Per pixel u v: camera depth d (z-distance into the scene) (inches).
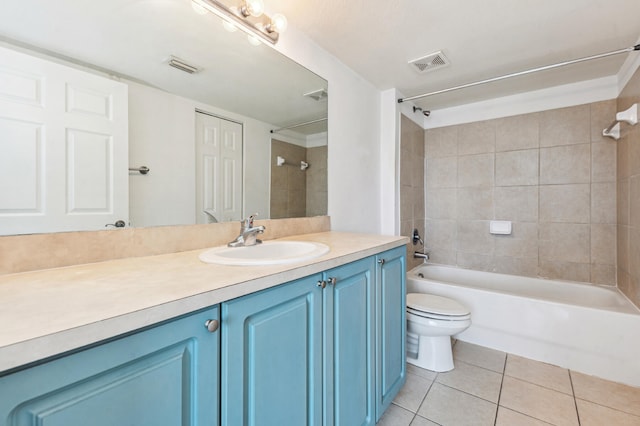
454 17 59.1
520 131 100.3
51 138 33.3
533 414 55.8
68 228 34.5
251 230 51.6
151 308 20.9
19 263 31.0
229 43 52.3
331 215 76.1
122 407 19.9
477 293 84.2
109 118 38.2
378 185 96.2
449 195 114.7
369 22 60.9
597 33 64.8
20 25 31.2
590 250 90.0
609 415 55.2
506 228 101.2
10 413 15.6
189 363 23.8
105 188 37.8
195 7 46.7
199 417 24.3
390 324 55.9
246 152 56.9
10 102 30.5
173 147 45.5
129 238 39.9
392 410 57.4
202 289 24.8
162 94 44.0
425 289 93.0
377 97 95.5
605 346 67.3
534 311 76.0
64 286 26.0
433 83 91.4
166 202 44.5
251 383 28.6
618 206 83.8
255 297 29.0
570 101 92.1
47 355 16.4
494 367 72.6
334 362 40.3
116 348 19.5
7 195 30.4
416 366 73.6
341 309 41.4
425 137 119.1
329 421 39.1
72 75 35.0
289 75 63.6
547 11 57.2
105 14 37.7
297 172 67.1
